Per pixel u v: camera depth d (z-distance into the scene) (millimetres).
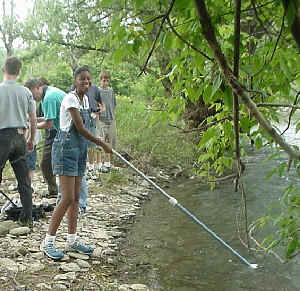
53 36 11133
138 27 2084
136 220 6730
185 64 2613
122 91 17188
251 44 2471
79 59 13352
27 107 5324
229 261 5082
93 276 4406
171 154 10594
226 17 2172
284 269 4820
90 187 8164
